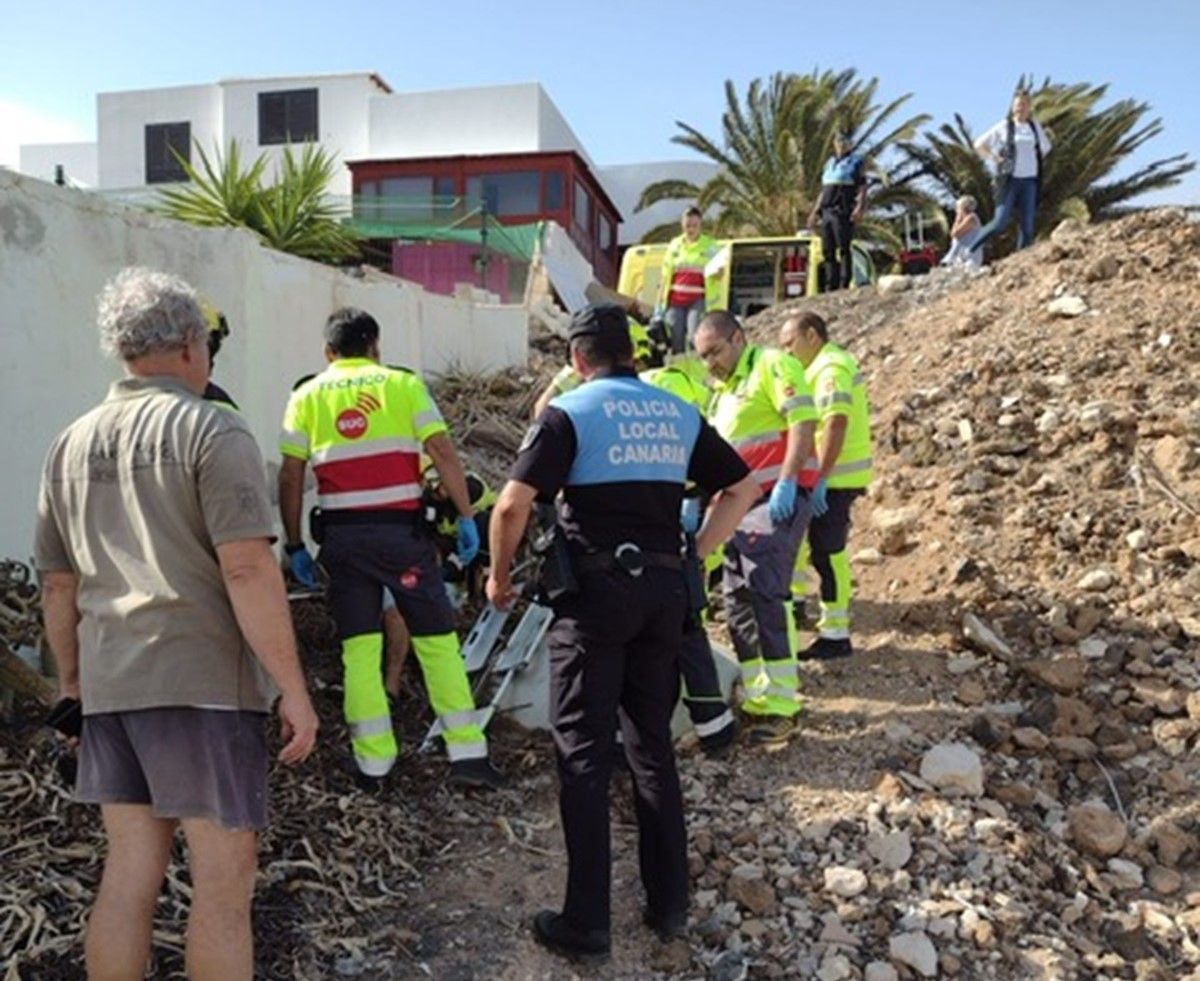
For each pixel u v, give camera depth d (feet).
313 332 20.22
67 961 9.37
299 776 12.78
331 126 92.63
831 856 11.78
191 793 7.84
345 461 12.80
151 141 96.78
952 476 20.17
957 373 23.85
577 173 84.07
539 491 10.36
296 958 10.05
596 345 11.02
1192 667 14.71
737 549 14.40
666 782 10.81
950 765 12.96
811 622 17.88
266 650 7.89
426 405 13.15
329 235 33.76
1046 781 13.21
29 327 14.19
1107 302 24.73
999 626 16.28
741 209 86.02
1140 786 13.10
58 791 11.29
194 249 16.78
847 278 41.86
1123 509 17.99
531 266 41.29
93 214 15.15
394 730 14.43
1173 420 19.31
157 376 8.36
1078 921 11.14
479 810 12.88
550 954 10.53
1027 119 36.73
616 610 10.30
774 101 84.43
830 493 16.11
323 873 11.17
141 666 7.85
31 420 14.24
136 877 8.09
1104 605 16.24
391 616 15.05
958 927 10.73
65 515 8.34
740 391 14.73
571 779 10.41
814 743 14.08
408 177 83.66
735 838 12.12
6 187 13.84
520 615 17.25
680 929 10.71
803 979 10.24
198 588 7.93
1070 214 74.13
